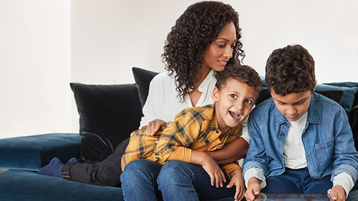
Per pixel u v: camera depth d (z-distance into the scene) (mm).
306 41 2320
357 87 1806
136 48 2756
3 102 2879
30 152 1683
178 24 1559
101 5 2861
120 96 1950
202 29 1442
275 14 2381
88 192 1362
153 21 2701
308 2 2301
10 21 2934
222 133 1398
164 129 1386
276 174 1311
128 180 1200
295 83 1098
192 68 1521
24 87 3029
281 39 2371
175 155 1248
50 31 3068
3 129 2893
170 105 1607
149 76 1941
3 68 2881
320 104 1299
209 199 1248
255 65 2438
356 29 2207
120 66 2809
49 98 3102
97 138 1855
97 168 1558
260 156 1351
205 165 1221
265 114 1359
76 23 2938
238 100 1263
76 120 3051
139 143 1438
